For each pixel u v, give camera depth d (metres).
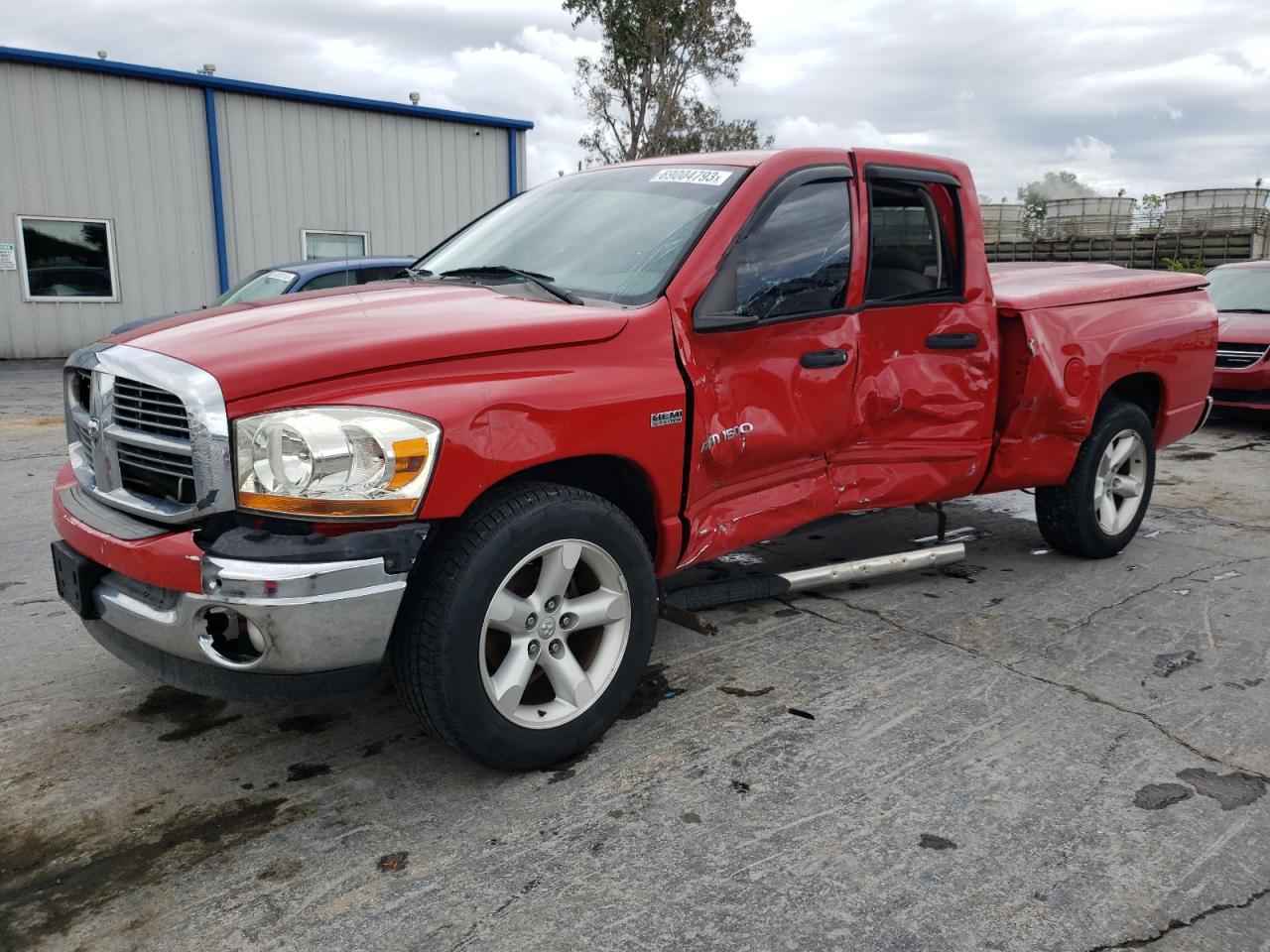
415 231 19.31
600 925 2.15
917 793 2.71
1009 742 3.02
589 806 2.63
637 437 2.88
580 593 2.97
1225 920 2.19
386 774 2.81
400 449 2.37
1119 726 3.13
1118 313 4.66
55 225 15.59
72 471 3.04
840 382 3.55
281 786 2.75
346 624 2.35
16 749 2.95
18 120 15.01
